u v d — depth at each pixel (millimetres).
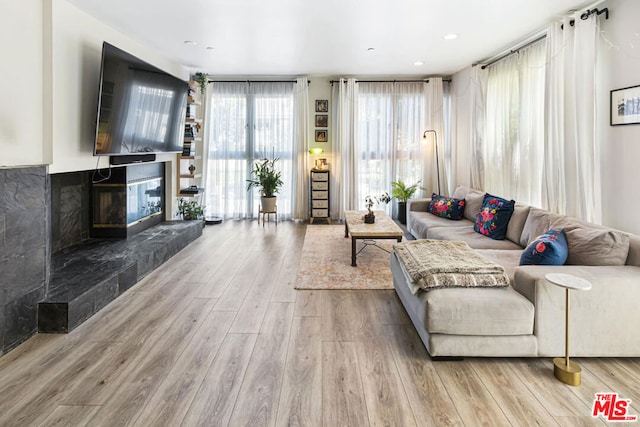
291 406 1951
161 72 4508
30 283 2652
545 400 2008
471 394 2061
